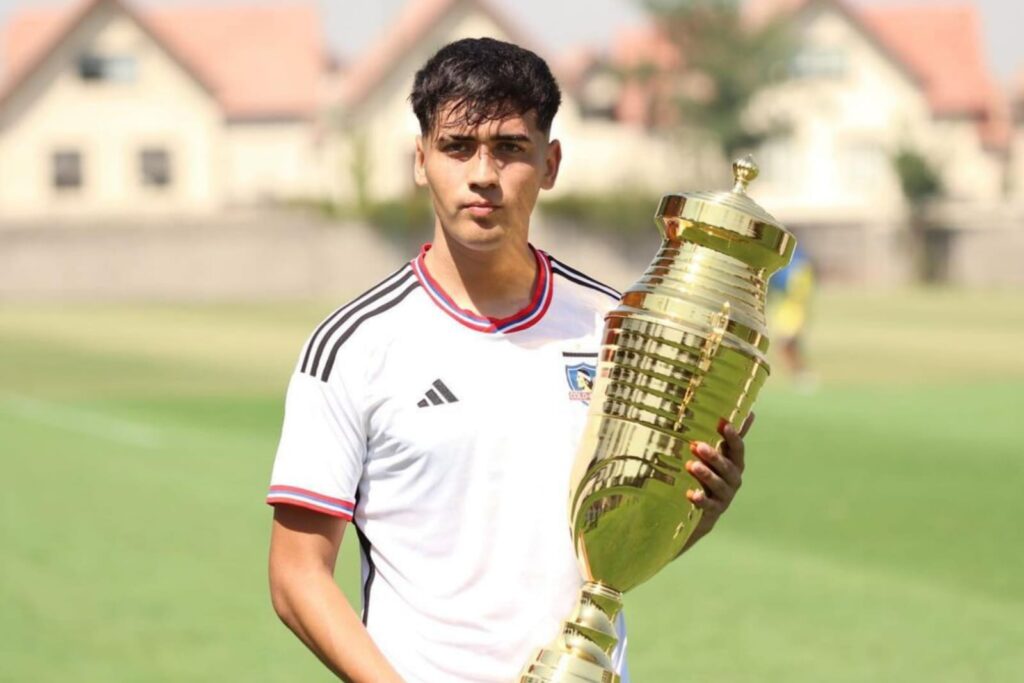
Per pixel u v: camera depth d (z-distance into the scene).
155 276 52.09
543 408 3.12
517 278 3.17
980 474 13.74
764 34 65.75
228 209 67.12
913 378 22.36
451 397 3.09
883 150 69.75
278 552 3.11
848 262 57.84
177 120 67.69
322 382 3.09
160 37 67.00
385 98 65.38
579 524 2.80
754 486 13.06
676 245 2.79
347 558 10.10
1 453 14.79
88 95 67.19
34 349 27.30
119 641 7.89
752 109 66.75
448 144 2.99
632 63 66.12
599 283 3.34
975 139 72.00
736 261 2.74
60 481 13.06
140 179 67.81
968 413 18.27
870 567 9.84
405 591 3.11
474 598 3.09
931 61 73.50
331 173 66.56
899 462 14.45
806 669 7.42
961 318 36.72
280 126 69.62
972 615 8.55
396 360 3.10
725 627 8.25
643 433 2.72
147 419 17.48
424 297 3.14
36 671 7.29
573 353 3.18
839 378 22.39
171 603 8.73
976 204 65.62
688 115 65.56
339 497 3.08
